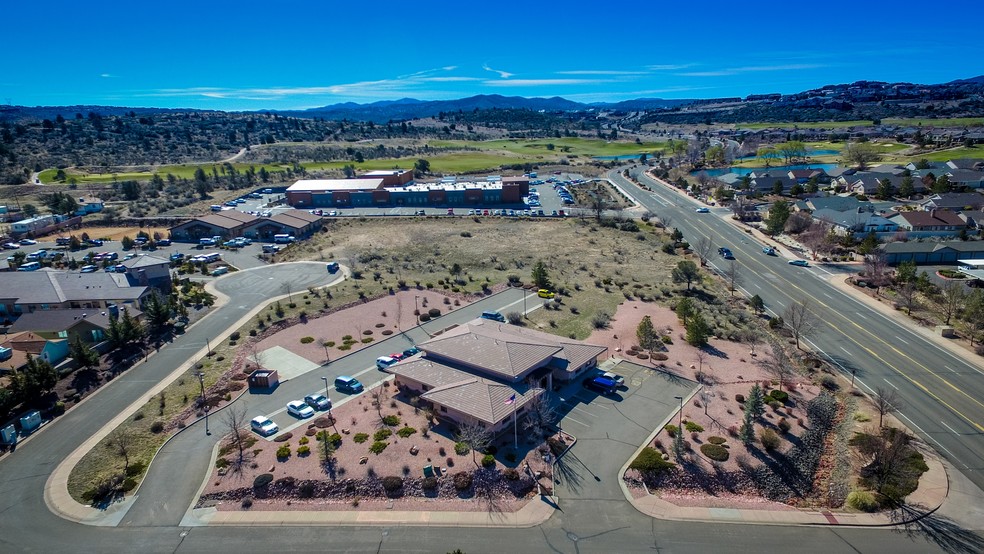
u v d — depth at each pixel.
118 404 58.22
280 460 47.78
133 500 44.16
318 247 121.38
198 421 54.69
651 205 160.38
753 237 122.88
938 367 63.25
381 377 62.88
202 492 44.72
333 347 70.69
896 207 130.25
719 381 60.41
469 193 166.88
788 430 51.06
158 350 70.81
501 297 87.88
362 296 87.69
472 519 41.72
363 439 50.31
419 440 50.12
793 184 171.62
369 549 39.09
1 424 53.81
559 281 95.12
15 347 65.25
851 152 198.12
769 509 42.88
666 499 43.66
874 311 79.88
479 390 53.69
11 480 46.69
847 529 40.62
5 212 149.00
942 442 49.88
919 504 42.75
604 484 45.00
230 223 131.00
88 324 71.62
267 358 67.88
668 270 101.44
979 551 38.28
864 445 48.12
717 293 88.75
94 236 134.00
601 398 57.38
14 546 39.78
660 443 49.62
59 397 58.78
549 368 60.03
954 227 113.31
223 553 38.94
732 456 47.59
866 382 60.53
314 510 42.91
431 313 80.31
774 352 64.94
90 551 39.31
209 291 93.19
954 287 76.00
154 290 81.88
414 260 109.94
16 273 86.19
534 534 40.22
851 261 102.88
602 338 71.81
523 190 177.00
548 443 49.69
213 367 65.44
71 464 48.53
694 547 38.91
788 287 90.94
